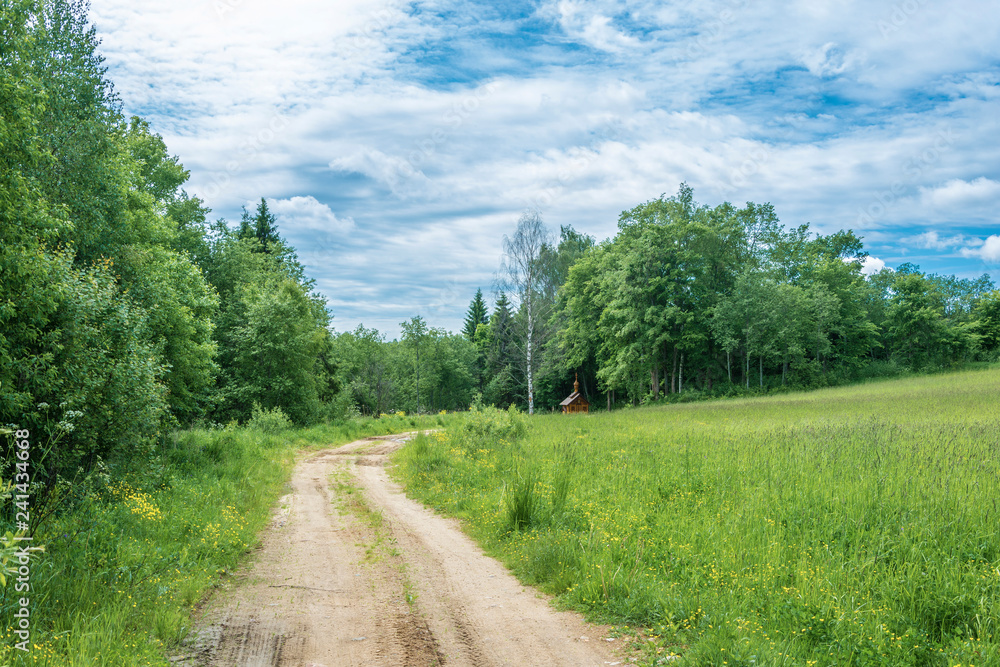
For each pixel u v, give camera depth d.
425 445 19.84
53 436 9.14
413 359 81.81
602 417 32.22
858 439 15.20
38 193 11.09
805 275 68.12
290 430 30.58
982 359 69.50
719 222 60.75
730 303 54.12
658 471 12.59
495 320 81.94
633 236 61.34
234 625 6.16
